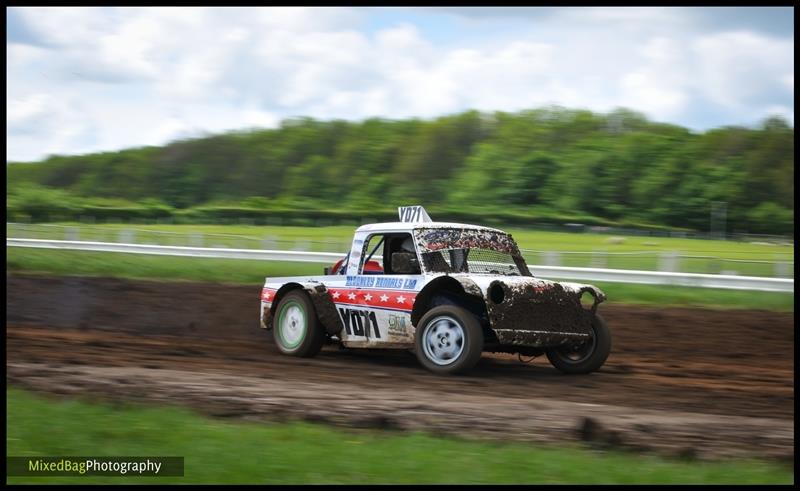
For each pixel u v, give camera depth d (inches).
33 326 603.8
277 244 1295.5
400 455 234.4
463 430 280.7
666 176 3388.3
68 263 1091.3
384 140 4670.3
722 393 384.8
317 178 4510.3
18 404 289.3
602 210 3408.0
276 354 466.0
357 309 432.5
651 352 556.7
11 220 2805.1
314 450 237.1
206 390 339.3
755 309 741.9
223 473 213.9
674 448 266.1
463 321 386.6
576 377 419.2
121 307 716.7
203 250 1238.3
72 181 5191.9
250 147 5039.4
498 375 413.1
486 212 3137.3
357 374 397.4
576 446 263.0
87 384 344.8
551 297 405.4
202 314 693.3
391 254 436.1
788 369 482.6
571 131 4133.9
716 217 3203.7
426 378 388.5
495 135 4313.5
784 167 3363.7
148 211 3043.8
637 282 877.2
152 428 258.7
